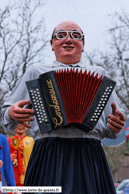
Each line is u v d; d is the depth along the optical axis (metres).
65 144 3.28
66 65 3.58
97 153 3.39
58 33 3.62
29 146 6.82
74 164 3.24
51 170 3.22
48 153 3.27
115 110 3.35
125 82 15.84
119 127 3.35
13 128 3.56
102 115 3.54
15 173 6.59
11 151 6.70
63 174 3.20
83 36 3.70
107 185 3.36
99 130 3.46
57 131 3.30
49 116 3.23
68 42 3.58
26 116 3.22
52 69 3.55
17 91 3.57
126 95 15.86
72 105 3.25
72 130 3.31
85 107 3.26
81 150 3.28
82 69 3.56
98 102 3.29
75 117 3.23
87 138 3.34
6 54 13.97
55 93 3.25
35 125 3.44
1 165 4.99
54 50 3.69
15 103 3.30
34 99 3.24
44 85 3.28
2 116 3.51
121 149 20.50
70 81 3.28
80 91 3.28
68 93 3.27
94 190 3.21
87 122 3.24
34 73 3.54
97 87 3.33
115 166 23.45
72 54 3.58
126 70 15.84
